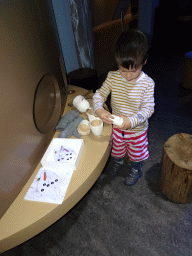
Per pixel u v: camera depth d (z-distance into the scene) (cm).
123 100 114
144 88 105
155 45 461
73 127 121
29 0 91
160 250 119
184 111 237
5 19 73
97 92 125
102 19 867
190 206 140
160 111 242
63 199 87
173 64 359
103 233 130
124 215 138
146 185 157
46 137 113
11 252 126
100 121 118
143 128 125
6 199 83
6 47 74
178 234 125
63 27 189
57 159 105
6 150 78
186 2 520
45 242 129
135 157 140
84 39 202
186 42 450
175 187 131
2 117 74
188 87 276
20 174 90
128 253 119
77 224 136
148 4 362
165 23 503
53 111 133
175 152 124
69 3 178
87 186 98
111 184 161
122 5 343
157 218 135
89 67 224
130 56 82
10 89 78
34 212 84
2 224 80
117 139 136
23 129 89
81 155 107
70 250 124
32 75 95
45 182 95
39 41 101
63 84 152
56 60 132
